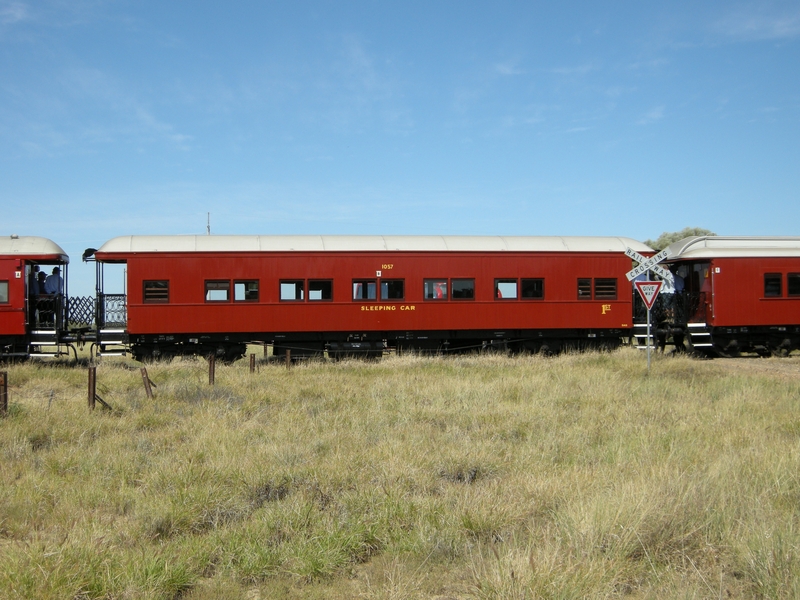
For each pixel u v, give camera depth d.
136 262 20.28
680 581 5.02
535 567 4.94
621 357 20.64
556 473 7.88
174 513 6.59
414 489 7.44
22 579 4.94
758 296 23.02
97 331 20.47
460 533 6.12
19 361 20.33
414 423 10.91
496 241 22.27
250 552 5.70
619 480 7.23
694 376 16.22
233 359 21.33
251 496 7.32
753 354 24.56
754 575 5.11
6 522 6.48
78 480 7.85
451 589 5.17
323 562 5.54
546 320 22.03
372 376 16.75
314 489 7.36
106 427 10.62
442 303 21.56
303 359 21.33
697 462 8.01
